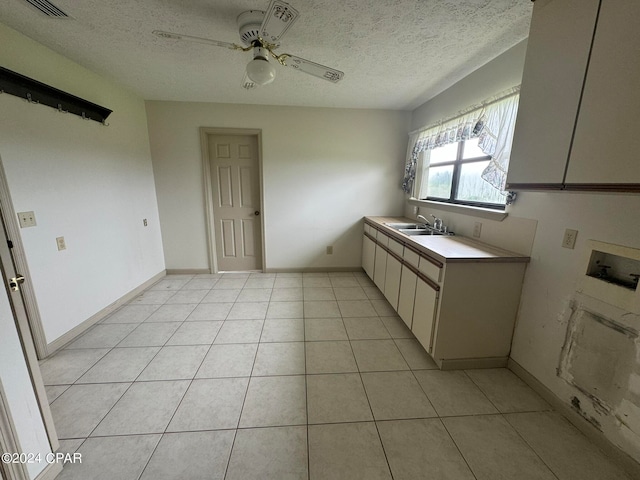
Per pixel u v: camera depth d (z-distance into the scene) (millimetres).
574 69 1174
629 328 1268
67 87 2248
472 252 1923
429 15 1631
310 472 1263
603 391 1381
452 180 2838
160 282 3631
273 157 3678
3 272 1038
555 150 1272
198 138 3549
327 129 3666
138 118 3236
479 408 1638
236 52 2125
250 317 2715
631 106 978
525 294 1861
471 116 2375
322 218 3934
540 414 1606
